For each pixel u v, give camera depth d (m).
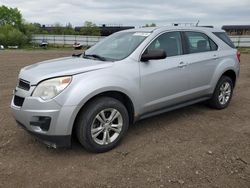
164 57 4.58
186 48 5.44
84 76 4.07
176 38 5.34
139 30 5.35
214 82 5.94
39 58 20.34
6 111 6.14
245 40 35.53
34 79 4.02
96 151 4.23
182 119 5.68
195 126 5.32
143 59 4.67
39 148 4.42
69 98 3.88
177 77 5.13
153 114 5.00
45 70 4.21
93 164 3.95
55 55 23.97
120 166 3.89
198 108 6.40
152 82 4.75
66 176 3.67
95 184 3.49
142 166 3.88
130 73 4.49
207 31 6.03
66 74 3.99
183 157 4.11
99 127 4.21
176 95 5.20
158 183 3.49
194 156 4.14
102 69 4.27
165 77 4.93
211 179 3.57
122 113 4.39
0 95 7.66
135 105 4.59
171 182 3.51
